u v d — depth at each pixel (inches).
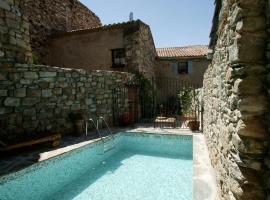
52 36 506.9
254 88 69.5
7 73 209.0
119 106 397.1
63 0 540.4
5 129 206.1
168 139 299.0
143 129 343.0
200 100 338.3
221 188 114.3
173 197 159.2
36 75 237.8
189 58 602.5
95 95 335.0
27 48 255.6
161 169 222.1
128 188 176.9
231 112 87.0
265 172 68.5
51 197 164.7
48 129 254.1
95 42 475.2
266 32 68.5
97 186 182.4
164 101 621.3
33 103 234.8
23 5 250.5
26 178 156.0
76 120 286.0
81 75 304.8
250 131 69.4
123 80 407.5
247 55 70.3
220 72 122.9
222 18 109.7
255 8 69.0
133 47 439.5
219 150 124.7
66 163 199.5
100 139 263.6
